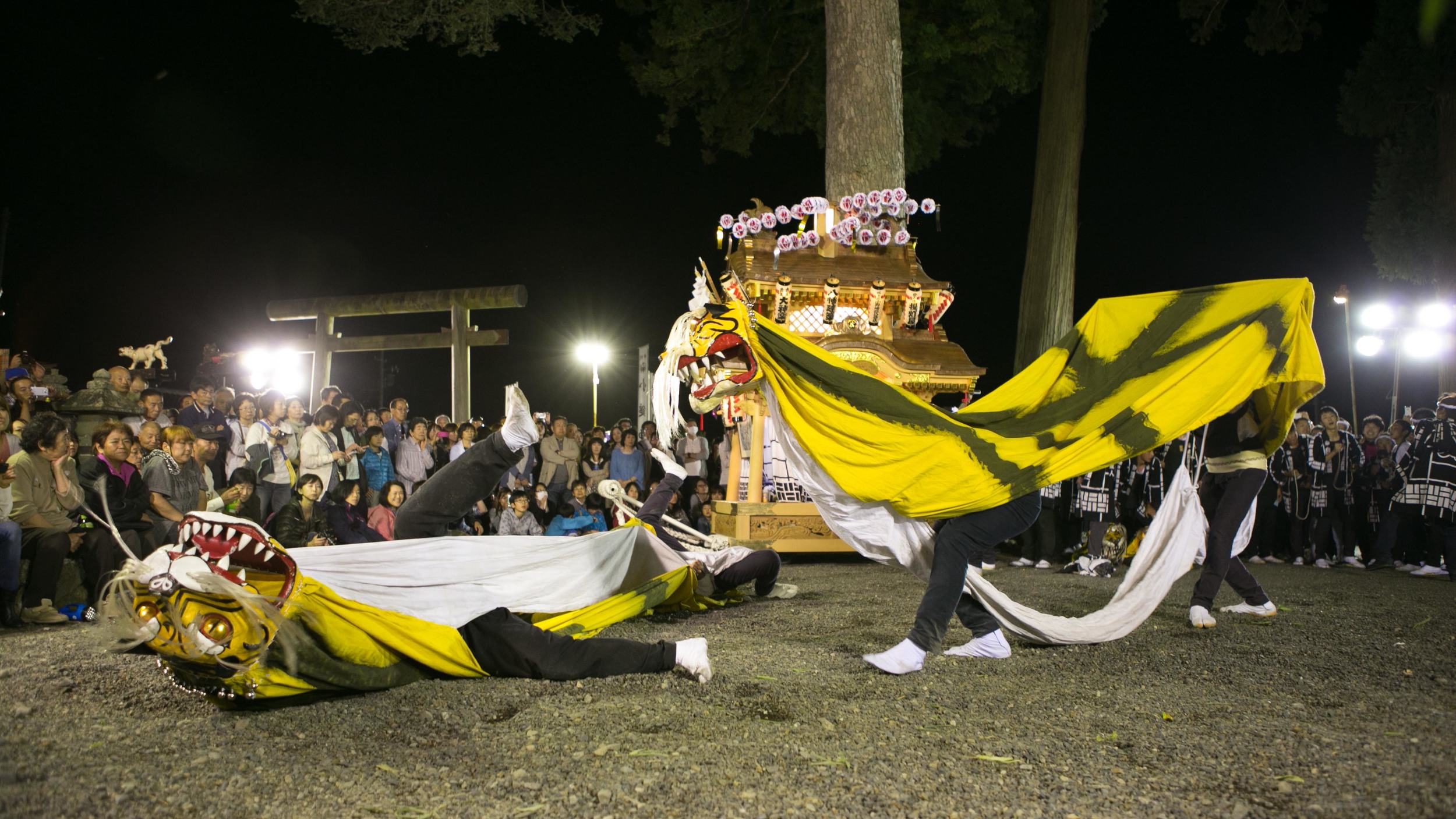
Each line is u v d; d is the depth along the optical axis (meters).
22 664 4.65
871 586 7.69
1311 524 10.12
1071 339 5.37
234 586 3.43
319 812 2.69
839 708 3.80
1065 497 10.08
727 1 14.37
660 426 5.34
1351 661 4.63
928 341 9.97
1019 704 3.87
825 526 9.51
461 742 3.35
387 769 3.05
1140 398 4.93
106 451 6.53
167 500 6.85
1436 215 13.23
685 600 6.15
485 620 4.27
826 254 10.03
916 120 14.66
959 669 4.51
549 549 4.74
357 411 10.09
